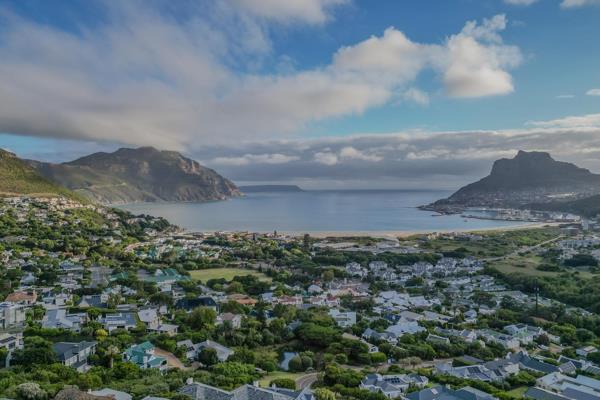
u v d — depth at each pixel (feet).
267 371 474.08
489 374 479.41
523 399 403.34
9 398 320.09
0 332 519.60
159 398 327.47
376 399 391.45
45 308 653.71
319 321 645.51
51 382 379.35
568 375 493.77
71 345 457.68
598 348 589.32
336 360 511.81
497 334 637.30
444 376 463.01
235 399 333.42
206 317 609.01
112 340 502.79
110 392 342.03
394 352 540.11
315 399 367.25
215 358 478.59
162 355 499.10
